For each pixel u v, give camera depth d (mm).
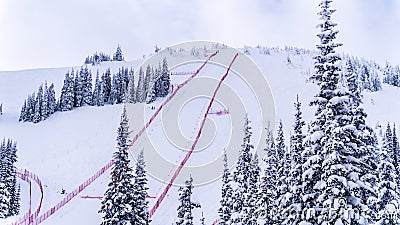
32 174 62594
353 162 15695
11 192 50344
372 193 15617
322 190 16234
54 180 59750
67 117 102688
